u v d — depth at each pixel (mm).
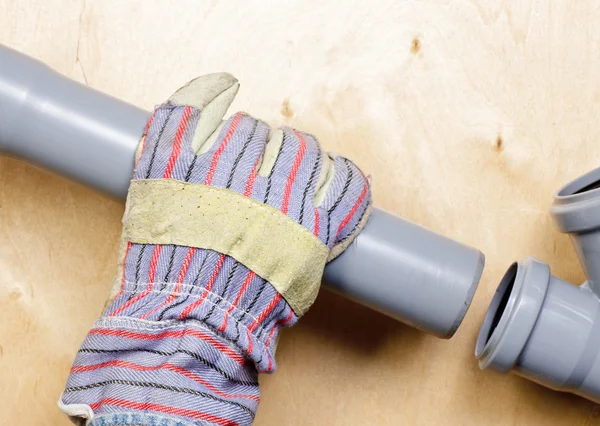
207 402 477
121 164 563
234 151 522
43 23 707
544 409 722
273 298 516
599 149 707
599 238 590
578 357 595
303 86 712
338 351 728
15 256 725
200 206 507
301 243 516
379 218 601
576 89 708
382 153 712
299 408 728
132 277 520
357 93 711
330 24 712
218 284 502
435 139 711
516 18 707
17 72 564
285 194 518
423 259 584
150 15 709
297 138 550
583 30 705
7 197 722
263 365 515
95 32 708
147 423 461
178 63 711
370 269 586
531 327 590
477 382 722
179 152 518
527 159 710
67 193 721
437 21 709
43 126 563
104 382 489
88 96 578
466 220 713
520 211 712
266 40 712
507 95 709
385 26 710
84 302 725
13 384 730
